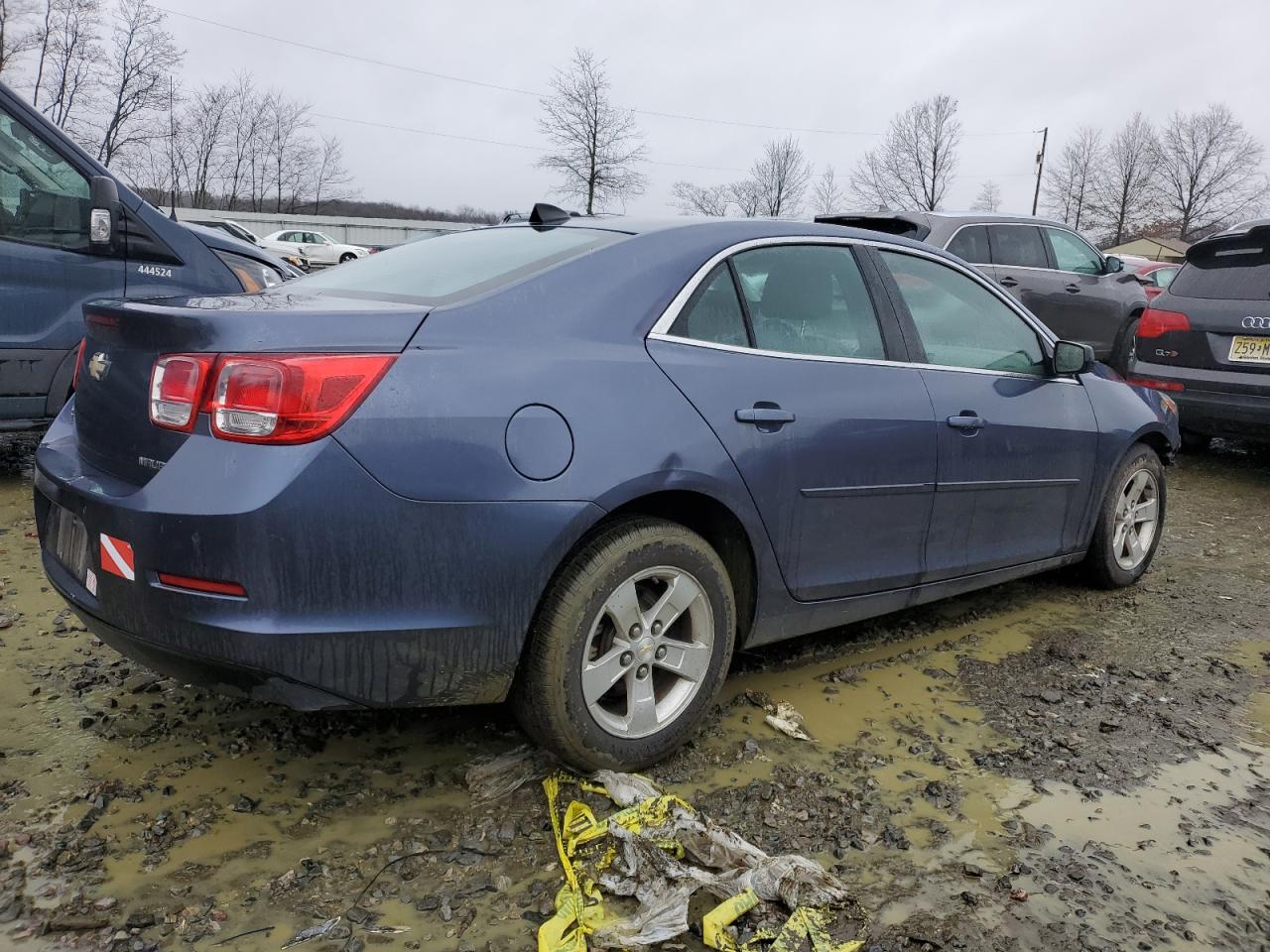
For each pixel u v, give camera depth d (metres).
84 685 3.08
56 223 5.14
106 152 44.25
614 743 2.56
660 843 2.30
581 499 2.38
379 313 2.31
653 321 2.70
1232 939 2.14
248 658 2.12
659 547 2.56
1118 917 2.19
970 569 3.64
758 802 2.59
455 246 3.20
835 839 2.44
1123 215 63.88
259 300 2.54
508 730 2.92
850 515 3.10
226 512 2.07
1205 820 2.61
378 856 2.29
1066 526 4.11
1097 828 2.55
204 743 2.78
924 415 3.30
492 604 2.30
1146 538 4.58
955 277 3.74
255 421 2.10
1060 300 9.19
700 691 2.75
